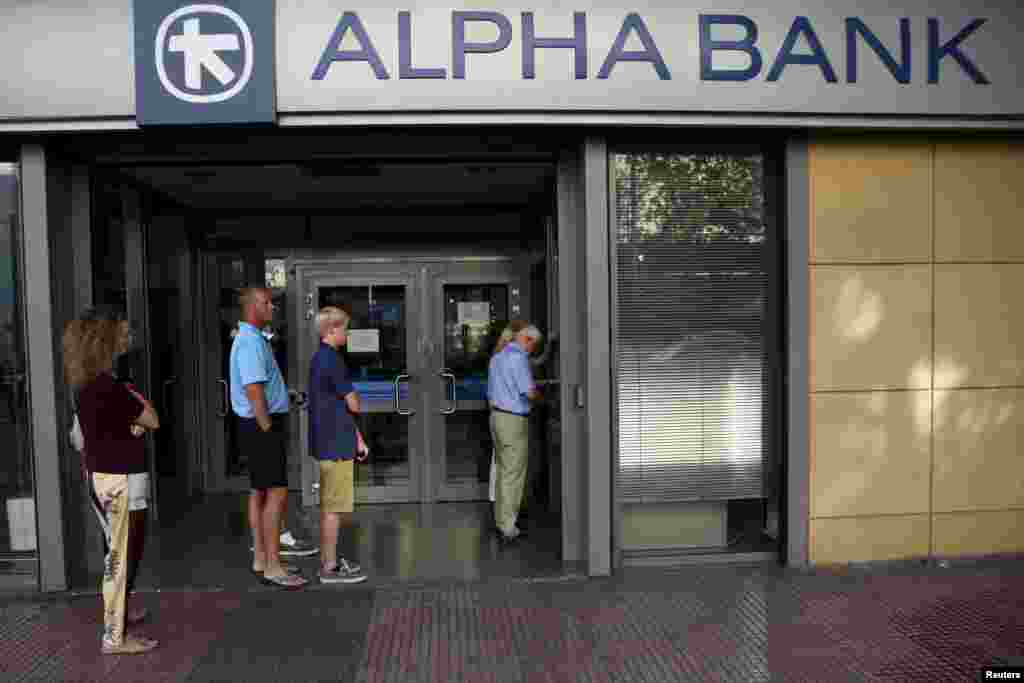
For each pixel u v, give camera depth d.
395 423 7.80
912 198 5.61
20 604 5.07
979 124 5.46
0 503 5.32
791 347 5.53
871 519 5.63
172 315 7.82
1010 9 5.39
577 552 5.63
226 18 4.94
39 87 4.98
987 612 4.74
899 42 5.32
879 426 5.62
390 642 4.36
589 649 4.26
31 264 5.21
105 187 6.18
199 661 4.14
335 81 5.04
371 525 6.83
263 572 5.39
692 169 5.61
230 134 5.33
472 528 6.70
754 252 5.66
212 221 7.97
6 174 5.25
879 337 5.60
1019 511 5.73
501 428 6.23
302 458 7.72
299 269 7.88
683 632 4.48
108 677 3.97
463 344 7.84
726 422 5.68
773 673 3.97
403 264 7.85
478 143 5.60
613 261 5.53
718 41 5.18
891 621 4.62
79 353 4.18
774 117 5.29
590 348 5.44
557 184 5.68
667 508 5.68
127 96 5.02
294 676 3.96
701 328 5.64
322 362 5.23
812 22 5.24
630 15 5.12
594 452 5.44
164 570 5.61
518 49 5.09
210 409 8.13
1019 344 5.71
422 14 5.04
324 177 6.51
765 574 5.47
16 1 4.94
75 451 5.41
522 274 7.83
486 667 4.05
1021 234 5.70
